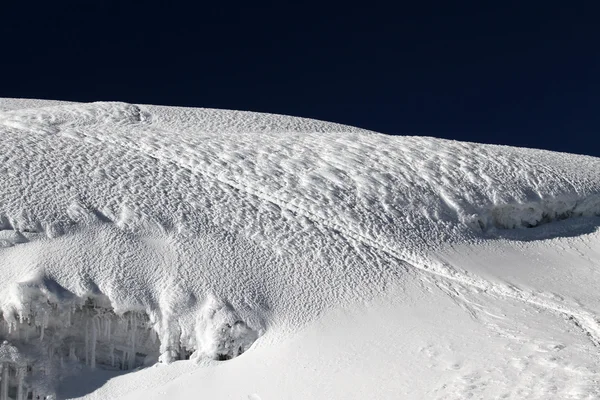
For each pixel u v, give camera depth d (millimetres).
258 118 28750
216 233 13539
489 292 12297
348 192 15617
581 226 16125
